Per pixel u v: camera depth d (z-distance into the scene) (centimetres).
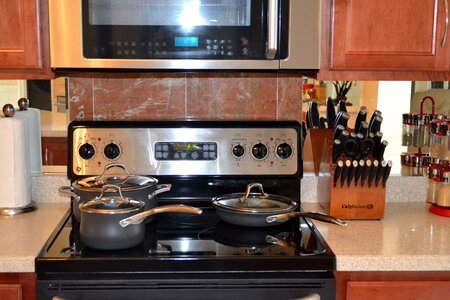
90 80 188
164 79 190
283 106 193
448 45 161
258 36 154
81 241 147
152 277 136
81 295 134
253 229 162
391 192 196
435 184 179
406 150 197
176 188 180
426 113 196
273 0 149
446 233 158
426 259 138
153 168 178
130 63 154
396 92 194
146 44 153
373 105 194
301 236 155
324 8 159
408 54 161
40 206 184
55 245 144
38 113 187
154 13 152
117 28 152
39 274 135
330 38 160
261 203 169
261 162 180
